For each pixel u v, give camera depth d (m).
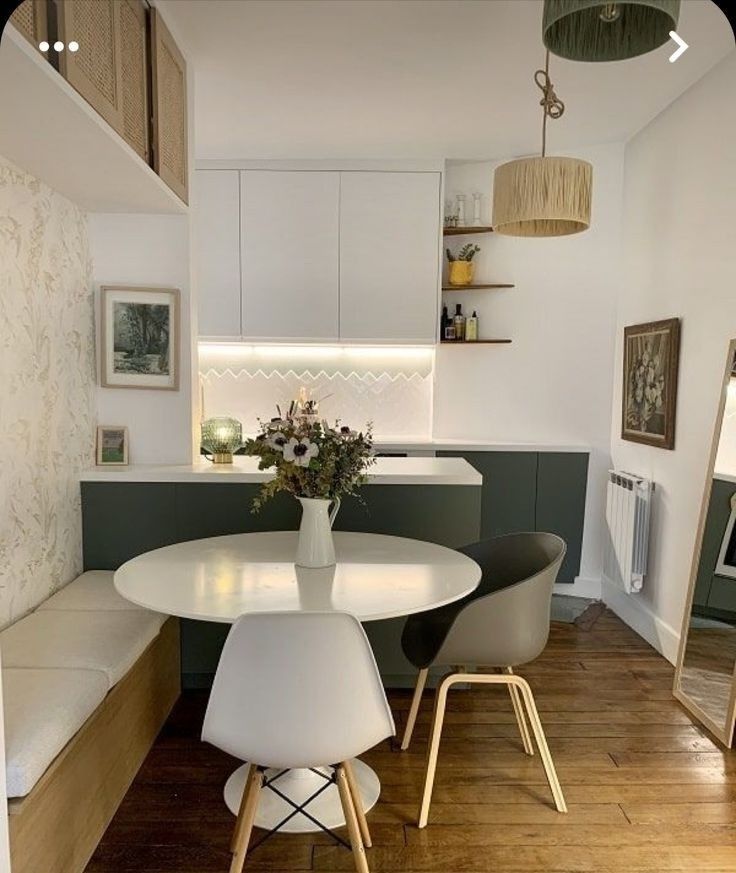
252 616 1.46
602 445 4.14
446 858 1.90
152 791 2.19
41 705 1.71
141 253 2.95
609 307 4.06
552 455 4.13
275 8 2.42
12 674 1.88
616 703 2.81
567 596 4.22
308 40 2.65
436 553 2.34
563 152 4.04
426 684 2.92
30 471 2.41
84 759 1.84
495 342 4.27
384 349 4.59
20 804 1.50
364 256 4.26
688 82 3.05
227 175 4.22
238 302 4.30
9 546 2.27
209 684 2.89
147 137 2.42
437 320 4.29
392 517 2.85
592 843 1.97
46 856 1.62
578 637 3.53
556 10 1.87
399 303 4.28
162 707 2.57
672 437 3.24
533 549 2.41
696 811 2.11
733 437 2.67
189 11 2.45
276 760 1.55
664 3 1.77
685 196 3.17
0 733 1.35
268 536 2.56
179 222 2.94
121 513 2.83
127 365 2.96
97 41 1.92
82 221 2.82
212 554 2.31
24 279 2.35
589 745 2.48
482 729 2.59
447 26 2.54
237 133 3.72
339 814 2.05
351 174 4.21
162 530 2.85
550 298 4.21
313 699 1.52
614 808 2.12
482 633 2.02
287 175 4.21
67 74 1.70
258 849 1.93
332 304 4.29
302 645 1.49
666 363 3.28
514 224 2.85
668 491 3.31
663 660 3.25
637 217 3.73
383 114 3.42
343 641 1.50
